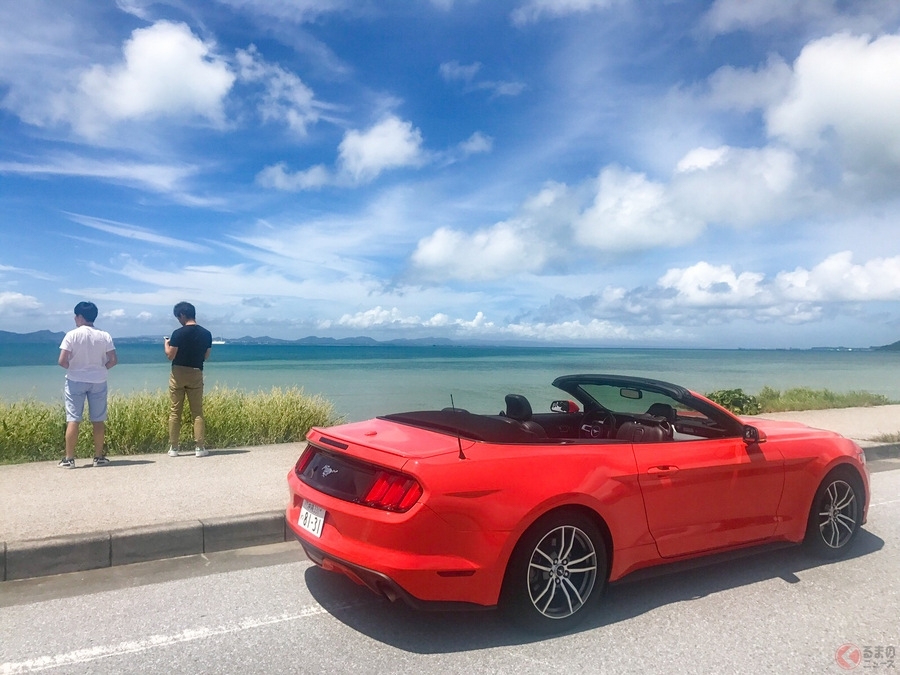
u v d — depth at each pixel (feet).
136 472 23.75
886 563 16.74
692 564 14.34
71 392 24.21
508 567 11.80
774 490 15.52
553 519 12.11
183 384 27.20
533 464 12.17
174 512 18.17
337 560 11.67
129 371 131.64
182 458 26.86
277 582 14.84
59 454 27.12
